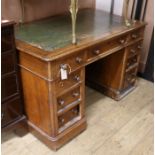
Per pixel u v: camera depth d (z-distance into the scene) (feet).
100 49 5.23
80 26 5.91
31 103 5.15
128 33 5.92
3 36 4.20
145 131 5.82
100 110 6.56
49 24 6.01
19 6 5.78
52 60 4.09
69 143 5.41
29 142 5.42
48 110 4.75
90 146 5.35
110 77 6.89
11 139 5.50
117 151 5.23
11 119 5.12
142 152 5.22
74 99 5.18
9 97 4.85
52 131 4.98
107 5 7.84
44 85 4.52
